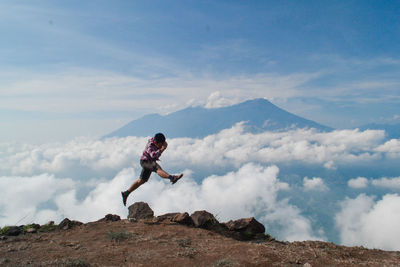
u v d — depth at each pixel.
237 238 5.84
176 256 4.10
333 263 3.83
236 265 3.67
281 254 4.15
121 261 3.89
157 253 4.25
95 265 3.71
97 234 5.40
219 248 4.48
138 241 4.91
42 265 3.62
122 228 5.84
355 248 4.74
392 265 3.71
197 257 4.07
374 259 4.09
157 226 6.06
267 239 5.87
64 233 5.59
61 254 4.17
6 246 4.63
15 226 5.68
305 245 4.97
